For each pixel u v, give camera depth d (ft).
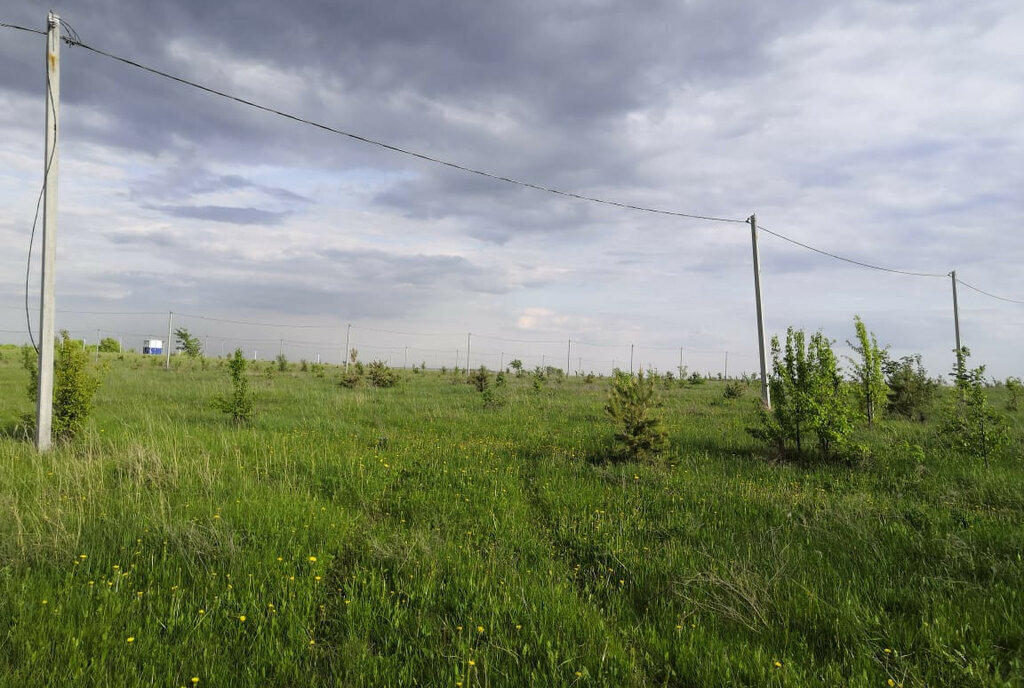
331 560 15.34
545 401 61.62
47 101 28.58
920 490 24.86
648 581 14.73
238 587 13.48
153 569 14.19
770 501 22.17
